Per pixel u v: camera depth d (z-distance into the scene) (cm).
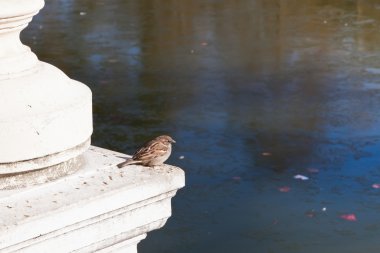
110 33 1544
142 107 1113
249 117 1066
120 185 237
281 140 977
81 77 1270
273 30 1552
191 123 1045
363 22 1592
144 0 1848
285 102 1127
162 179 245
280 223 739
